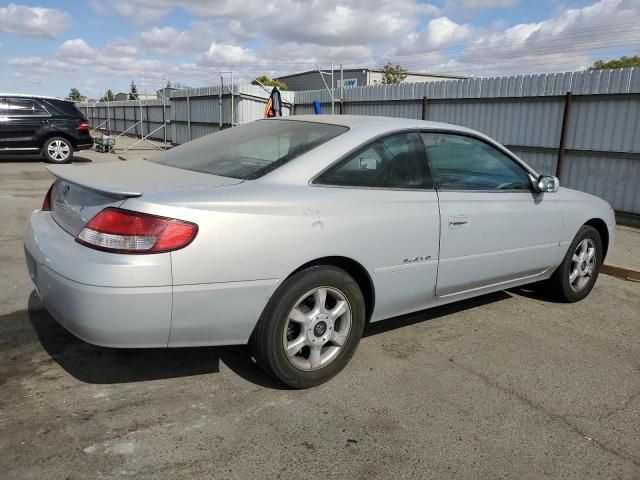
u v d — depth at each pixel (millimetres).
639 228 8820
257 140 3781
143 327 2752
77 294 2713
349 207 3318
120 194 2787
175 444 2717
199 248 2789
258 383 3344
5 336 3814
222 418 2963
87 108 47250
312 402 3172
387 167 3629
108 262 2695
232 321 2969
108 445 2680
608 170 9820
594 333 4430
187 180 3158
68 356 3561
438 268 3852
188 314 2826
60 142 15656
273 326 3082
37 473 2455
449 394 3340
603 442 2930
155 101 31531
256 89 20547
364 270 3428
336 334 3393
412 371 3609
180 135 26094
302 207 3131
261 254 2957
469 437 2910
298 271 3170
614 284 5898
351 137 3525
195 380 3344
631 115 9406
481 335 4277
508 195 4340
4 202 9258
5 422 2818
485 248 4141
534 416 3146
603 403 3328
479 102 11812
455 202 3908
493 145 4367
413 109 13445
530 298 5230
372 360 3742
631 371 3771
